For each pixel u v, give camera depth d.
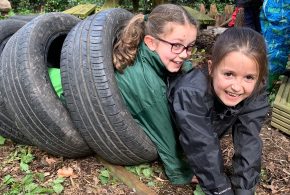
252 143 2.50
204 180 2.32
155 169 2.86
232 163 2.72
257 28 4.68
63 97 2.67
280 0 3.57
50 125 2.58
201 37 5.88
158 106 2.51
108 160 2.78
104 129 2.49
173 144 2.62
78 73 2.44
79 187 2.66
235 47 2.08
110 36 2.64
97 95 2.41
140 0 9.84
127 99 2.57
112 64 2.56
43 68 2.65
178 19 2.48
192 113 2.28
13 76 2.55
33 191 2.57
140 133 2.60
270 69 3.86
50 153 2.89
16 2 11.27
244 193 2.43
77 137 2.67
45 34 2.80
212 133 2.32
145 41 2.56
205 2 11.34
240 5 4.69
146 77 2.50
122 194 2.62
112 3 7.46
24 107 2.55
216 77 2.20
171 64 2.55
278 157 3.11
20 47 2.61
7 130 3.01
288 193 2.73
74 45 2.51
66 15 3.09
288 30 3.69
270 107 3.86
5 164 2.88
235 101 2.23
